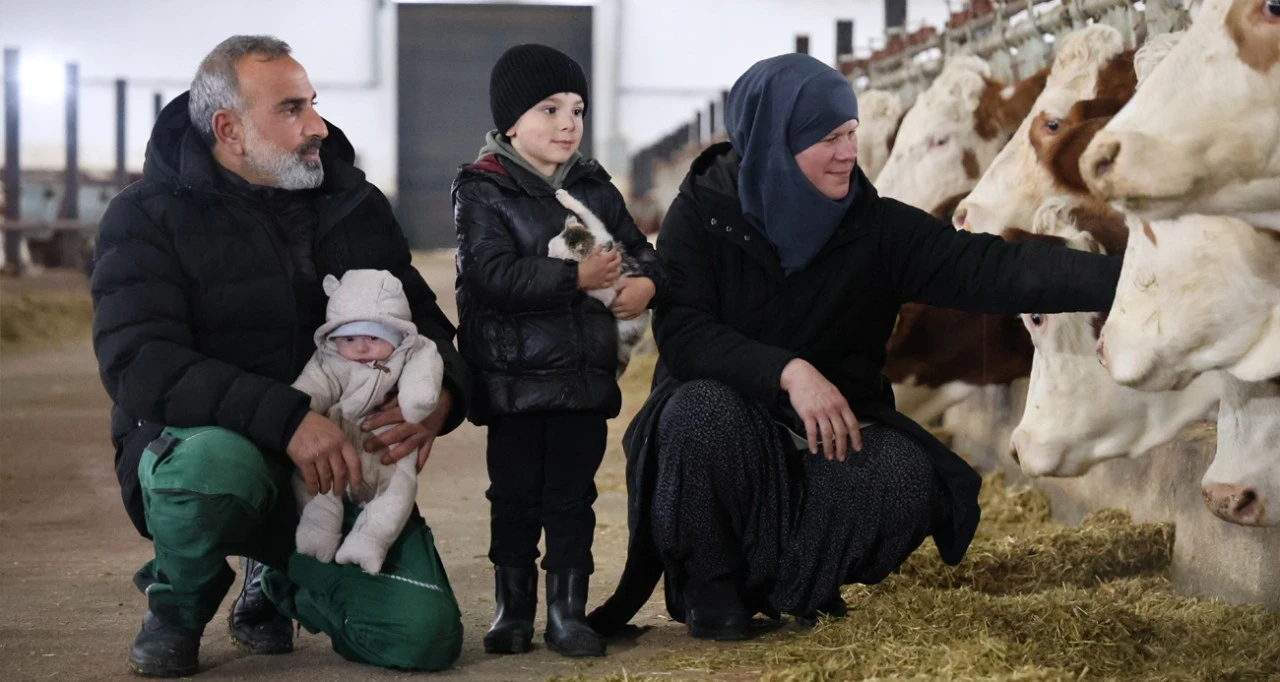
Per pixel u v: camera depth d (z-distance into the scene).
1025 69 6.55
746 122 3.72
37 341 15.59
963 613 3.60
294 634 3.91
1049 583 4.39
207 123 3.51
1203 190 2.76
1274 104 2.70
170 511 3.24
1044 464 4.12
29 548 5.20
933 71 8.05
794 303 3.76
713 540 3.65
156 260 3.44
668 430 3.61
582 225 3.61
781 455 3.66
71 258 23.14
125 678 3.39
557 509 3.65
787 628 3.80
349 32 36.12
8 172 22.36
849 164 3.67
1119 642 3.44
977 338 5.78
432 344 3.50
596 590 4.51
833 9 36.38
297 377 3.51
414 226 36.56
